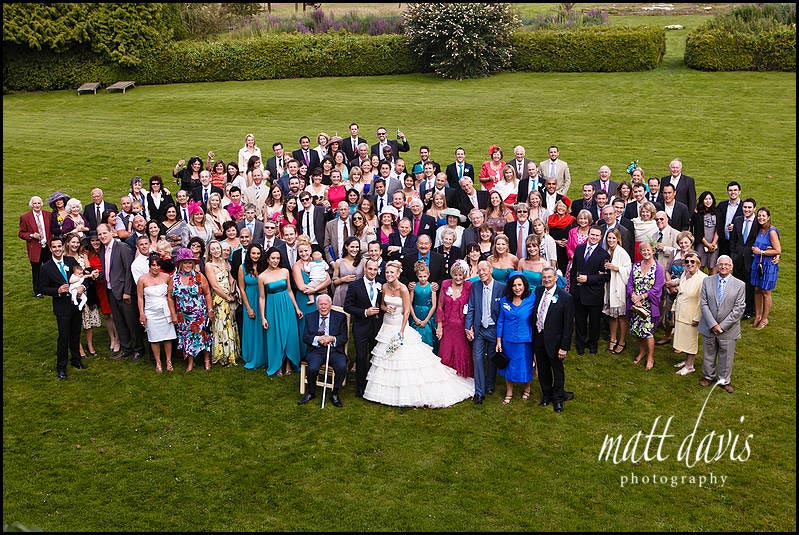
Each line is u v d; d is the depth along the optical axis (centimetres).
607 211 1188
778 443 967
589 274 1170
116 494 892
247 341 1176
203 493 891
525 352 1043
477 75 2981
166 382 1136
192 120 2550
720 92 2584
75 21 3066
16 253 1634
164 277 1149
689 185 1371
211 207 1320
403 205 1295
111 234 1198
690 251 1112
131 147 2280
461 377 1099
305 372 1087
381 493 885
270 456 954
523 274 1130
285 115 2559
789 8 2969
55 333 1295
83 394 1104
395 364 1064
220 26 3534
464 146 2175
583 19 3306
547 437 984
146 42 3105
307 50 3116
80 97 2970
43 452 971
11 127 2542
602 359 1181
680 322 1123
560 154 2091
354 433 998
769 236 1252
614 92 2656
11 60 3095
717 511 854
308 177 1556
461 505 865
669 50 3253
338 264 1167
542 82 2852
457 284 1080
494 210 1280
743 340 1230
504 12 2969
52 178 2055
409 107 2588
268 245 1217
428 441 978
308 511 859
